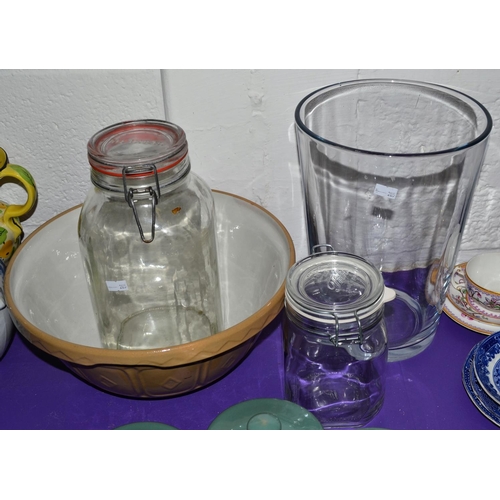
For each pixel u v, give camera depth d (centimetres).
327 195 61
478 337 63
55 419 55
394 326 61
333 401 54
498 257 66
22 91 56
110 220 54
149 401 57
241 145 60
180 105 56
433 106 56
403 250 66
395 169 59
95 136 50
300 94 57
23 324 46
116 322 59
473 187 54
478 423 54
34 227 66
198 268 58
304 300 46
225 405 57
